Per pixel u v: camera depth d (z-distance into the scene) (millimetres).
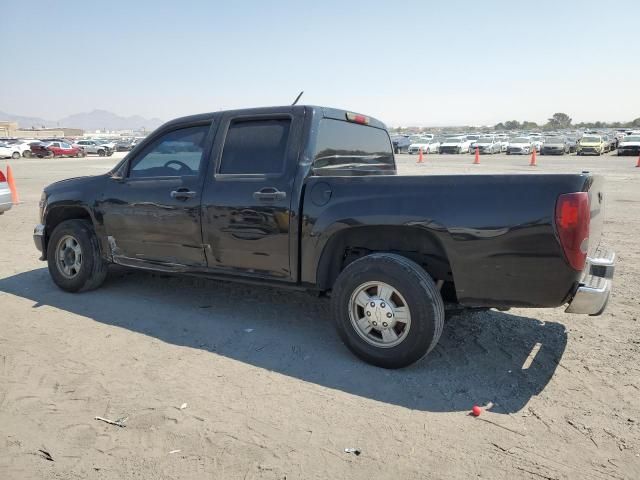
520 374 3656
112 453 2744
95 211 5238
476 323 4652
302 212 3982
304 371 3717
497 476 2559
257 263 4277
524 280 3311
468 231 3385
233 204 4281
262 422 3041
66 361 3859
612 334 4371
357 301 3807
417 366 3793
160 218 4754
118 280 6082
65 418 3078
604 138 46875
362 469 2617
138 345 4176
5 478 2539
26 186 18250
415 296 3518
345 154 4695
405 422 3047
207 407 3207
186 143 4746
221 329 4535
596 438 2871
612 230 9109
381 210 3633
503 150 46188
